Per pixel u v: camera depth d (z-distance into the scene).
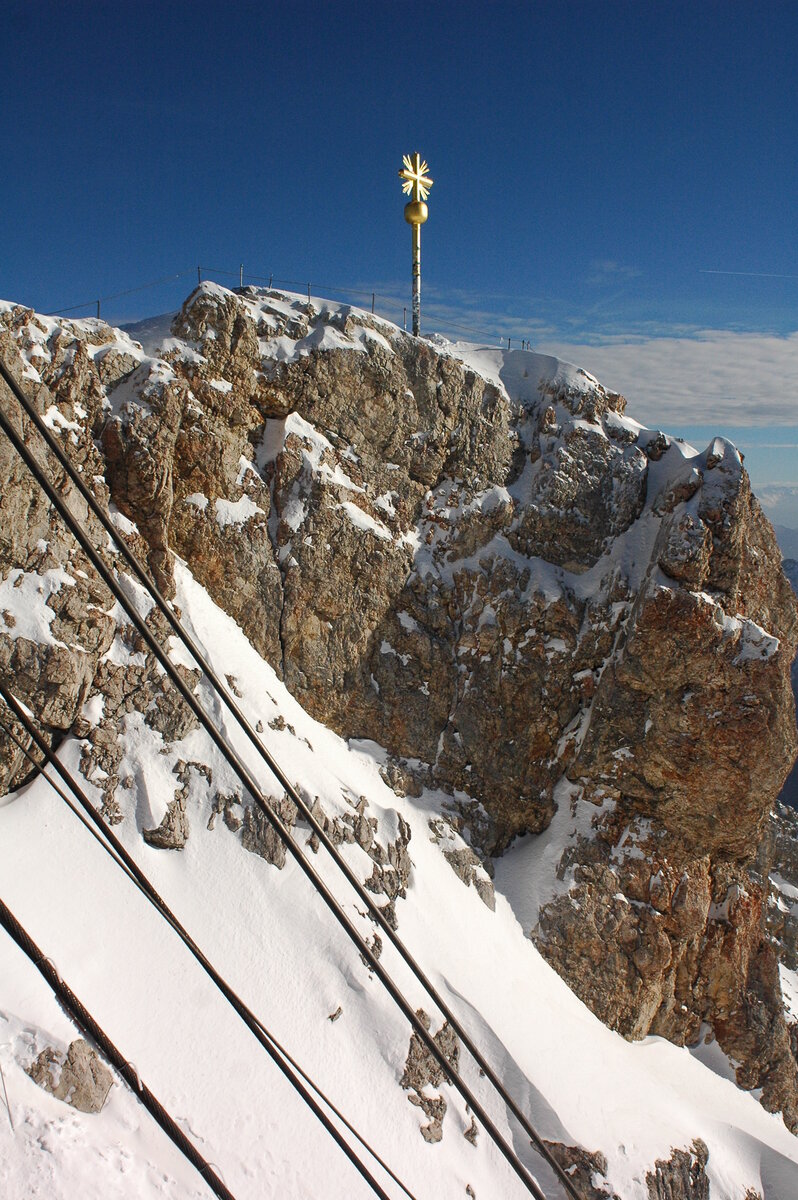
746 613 34.78
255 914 24.70
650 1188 24.67
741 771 31.81
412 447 36.50
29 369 27.36
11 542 25.70
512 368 40.38
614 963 31.12
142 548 28.84
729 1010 33.50
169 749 26.69
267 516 33.25
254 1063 21.34
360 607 33.97
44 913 21.53
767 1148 28.50
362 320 36.62
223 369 33.22
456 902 29.89
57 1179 16.31
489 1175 23.31
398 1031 24.28
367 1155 21.45
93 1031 8.43
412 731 33.97
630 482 36.62
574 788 33.91
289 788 9.78
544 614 35.06
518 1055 26.00
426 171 40.09
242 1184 18.91
